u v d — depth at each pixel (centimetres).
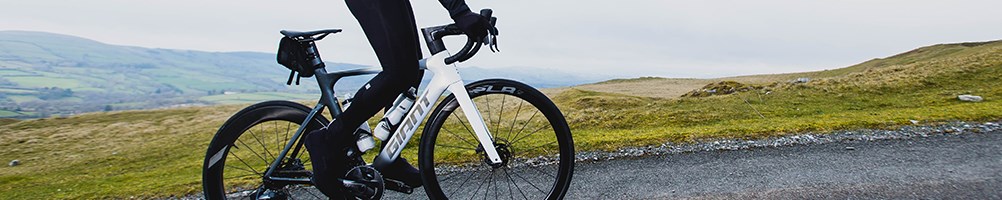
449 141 608
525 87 266
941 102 1307
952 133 671
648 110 1388
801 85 1750
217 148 287
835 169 473
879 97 1464
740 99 1517
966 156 502
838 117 911
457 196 424
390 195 452
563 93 3372
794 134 720
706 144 684
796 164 508
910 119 780
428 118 267
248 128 289
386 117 273
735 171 493
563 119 272
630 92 5950
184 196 552
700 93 2192
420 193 448
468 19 225
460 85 259
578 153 680
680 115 1294
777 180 443
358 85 270
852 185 408
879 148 582
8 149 2198
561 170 278
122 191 608
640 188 448
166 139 2077
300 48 271
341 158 273
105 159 1608
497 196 398
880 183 408
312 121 282
